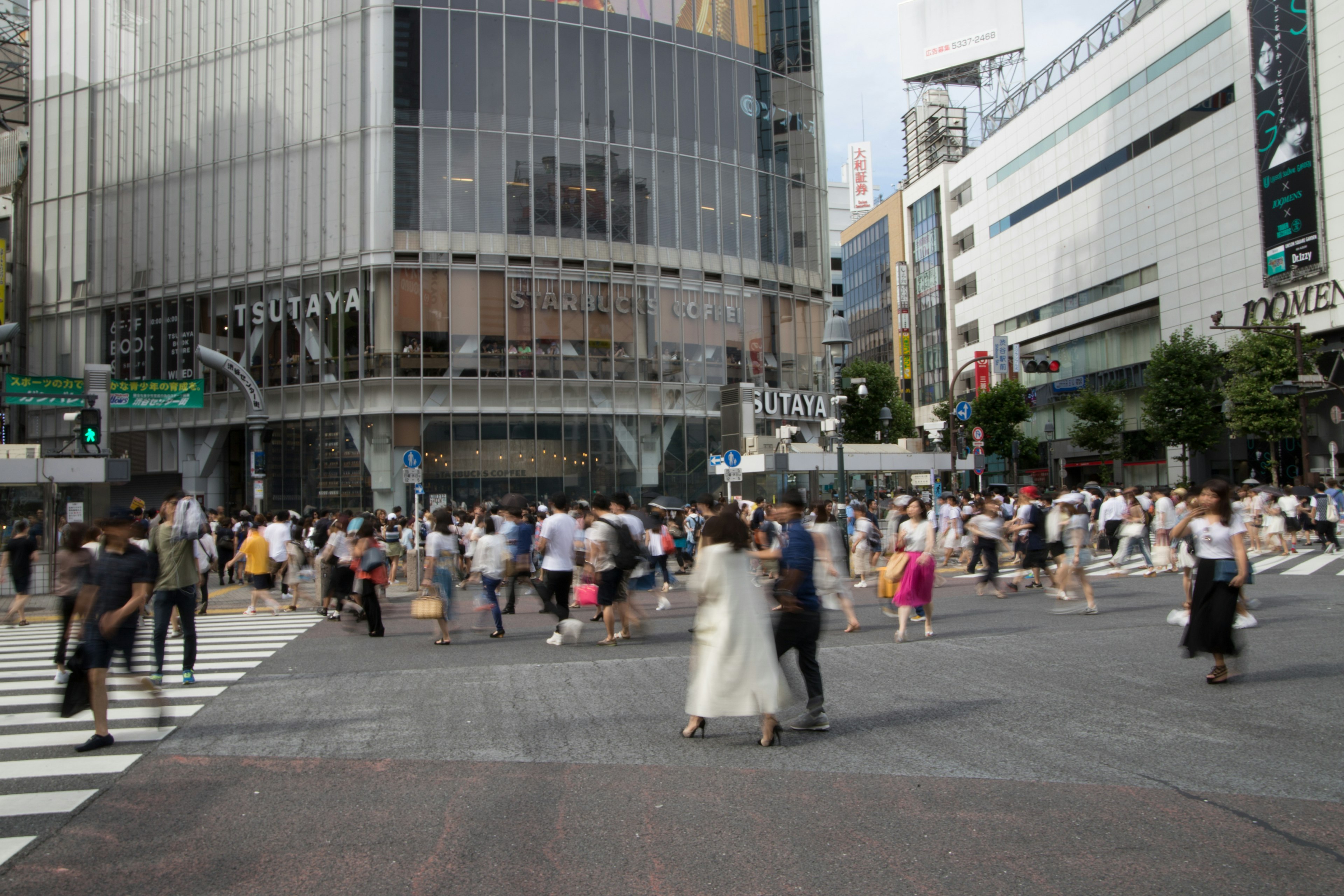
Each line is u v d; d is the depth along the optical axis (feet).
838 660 32.68
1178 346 140.15
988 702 24.77
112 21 125.49
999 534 54.34
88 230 124.98
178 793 17.93
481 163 109.09
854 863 13.71
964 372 244.01
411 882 13.30
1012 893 12.53
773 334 123.13
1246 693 25.02
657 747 20.93
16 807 17.10
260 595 53.88
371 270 106.52
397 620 50.65
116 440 121.29
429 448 105.70
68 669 22.09
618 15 115.55
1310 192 131.44
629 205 114.62
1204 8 156.35
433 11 109.09
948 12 245.45
